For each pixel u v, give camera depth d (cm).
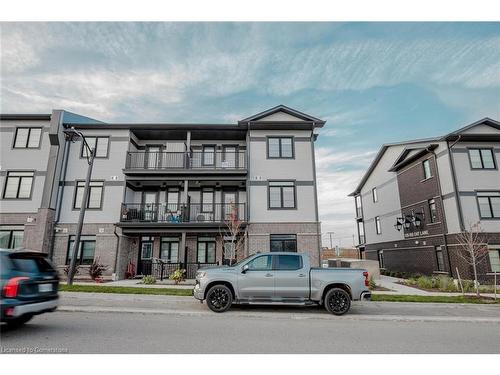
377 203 2908
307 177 1862
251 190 1836
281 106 1898
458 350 566
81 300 1014
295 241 1784
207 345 561
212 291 882
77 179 1847
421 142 2138
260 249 1759
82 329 653
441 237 1952
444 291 1434
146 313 862
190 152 1905
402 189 2458
